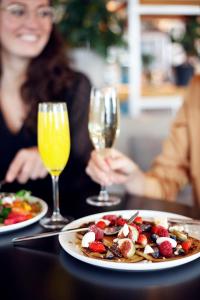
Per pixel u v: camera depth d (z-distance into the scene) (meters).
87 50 2.73
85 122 1.54
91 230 0.68
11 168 1.13
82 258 0.62
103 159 0.98
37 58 1.59
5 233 0.77
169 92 2.45
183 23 2.61
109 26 2.75
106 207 0.91
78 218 0.84
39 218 0.82
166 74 2.91
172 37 2.63
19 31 1.50
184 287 0.57
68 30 2.70
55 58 1.61
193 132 1.19
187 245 0.65
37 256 0.67
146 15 2.40
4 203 0.87
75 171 1.28
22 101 1.60
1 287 0.58
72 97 1.58
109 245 0.66
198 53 2.59
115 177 1.00
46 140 0.82
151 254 0.63
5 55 1.59
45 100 1.54
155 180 1.08
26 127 1.47
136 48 2.35
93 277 0.60
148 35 2.96
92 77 2.68
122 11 2.73
